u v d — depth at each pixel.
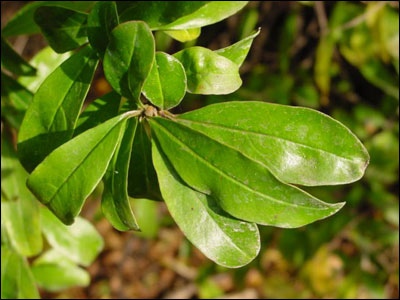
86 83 0.22
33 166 0.23
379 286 0.57
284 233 0.58
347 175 0.20
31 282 0.34
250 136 0.20
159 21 0.22
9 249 0.33
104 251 0.86
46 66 0.31
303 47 0.59
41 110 0.22
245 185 0.19
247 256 0.20
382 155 0.54
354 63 0.50
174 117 0.21
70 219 0.20
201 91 0.20
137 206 0.60
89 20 0.21
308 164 0.20
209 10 0.22
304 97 0.57
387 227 0.56
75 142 0.20
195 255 0.84
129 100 0.21
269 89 0.56
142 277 0.84
